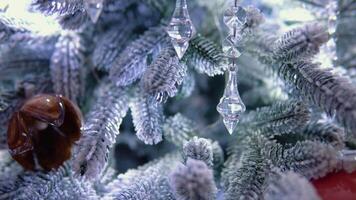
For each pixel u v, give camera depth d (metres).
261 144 0.91
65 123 0.89
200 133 0.99
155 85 0.86
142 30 1.00
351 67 1.00
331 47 0.96
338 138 0.88
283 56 0.90
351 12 1.00
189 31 0.88
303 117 0.89
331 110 0.84
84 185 0.90
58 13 0.88
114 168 1.00
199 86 1.05
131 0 0.98
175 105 1.03
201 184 0.80
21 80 0.97
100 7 0.86
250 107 1.02
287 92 0.94
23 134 0.88
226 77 0.96
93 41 1.00
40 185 0.89
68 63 0.96
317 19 0.98
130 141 1.02
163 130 0.96
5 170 0.93
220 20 0.99
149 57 0.94
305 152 0.86
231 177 0.89
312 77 0.87
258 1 1.00
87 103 0.99
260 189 0.86
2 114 0.93
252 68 1.00
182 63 0.91
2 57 0.97
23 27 0.93
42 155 0.90
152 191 0.90
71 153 0.90
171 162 0.95
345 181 0.86
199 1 1.01
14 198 0.89
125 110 0.93
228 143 0.97
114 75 0.92
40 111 0.87
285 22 1.00
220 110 0.89
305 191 0.77
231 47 0.89
